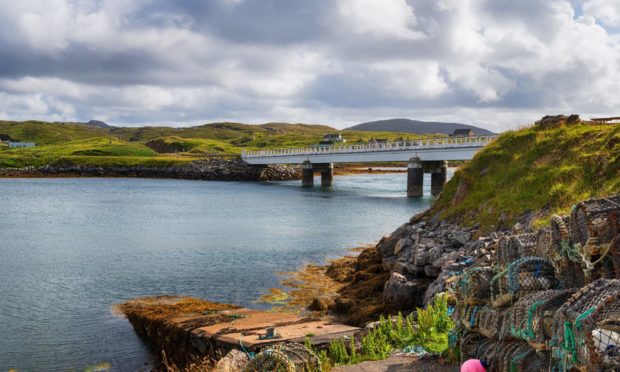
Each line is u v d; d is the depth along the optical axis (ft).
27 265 114.32
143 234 156.46
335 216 197.06
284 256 122.21
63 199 274.57
